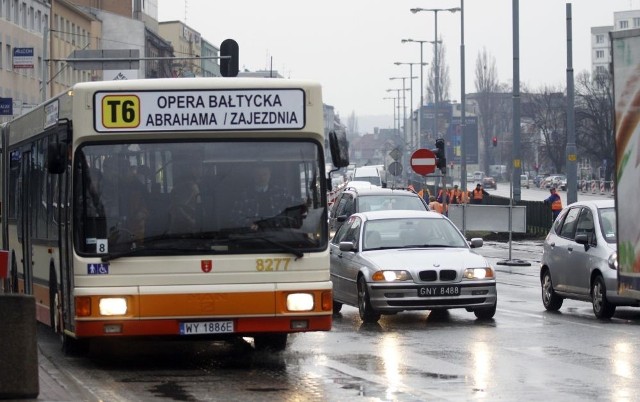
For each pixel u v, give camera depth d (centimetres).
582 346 3138
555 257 4244
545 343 3216
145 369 2797
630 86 2145
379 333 3547
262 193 2753
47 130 3212
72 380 2533
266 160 2767
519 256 8238
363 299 3903
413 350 3092
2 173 4334
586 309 4378
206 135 2761
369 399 2261
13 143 3975
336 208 6425
